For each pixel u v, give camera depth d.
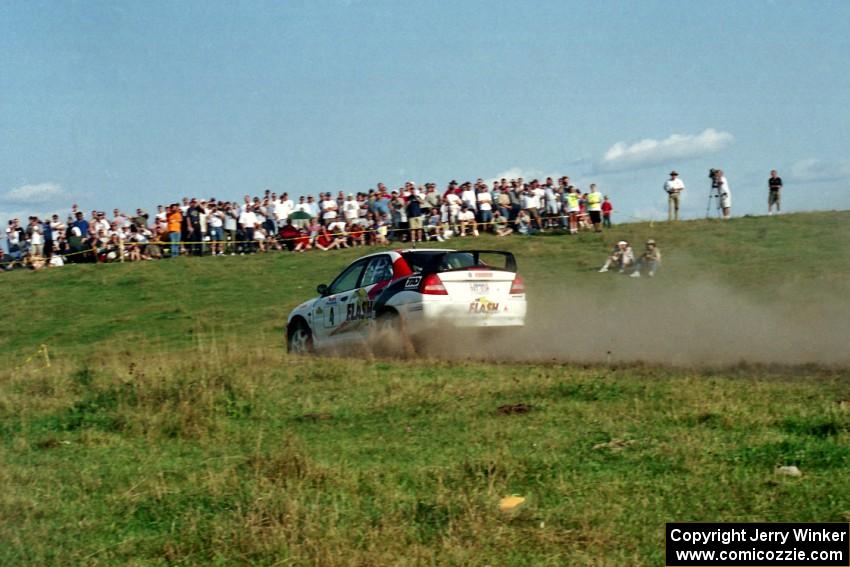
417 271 27.73
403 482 13.64
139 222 66.38
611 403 17.84
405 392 19.59
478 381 20.73
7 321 49.03
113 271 60.81
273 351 28.28
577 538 11.27
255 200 65.50
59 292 56.06
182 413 18.05
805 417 15.80
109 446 16.83
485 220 64.69
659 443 14.79
